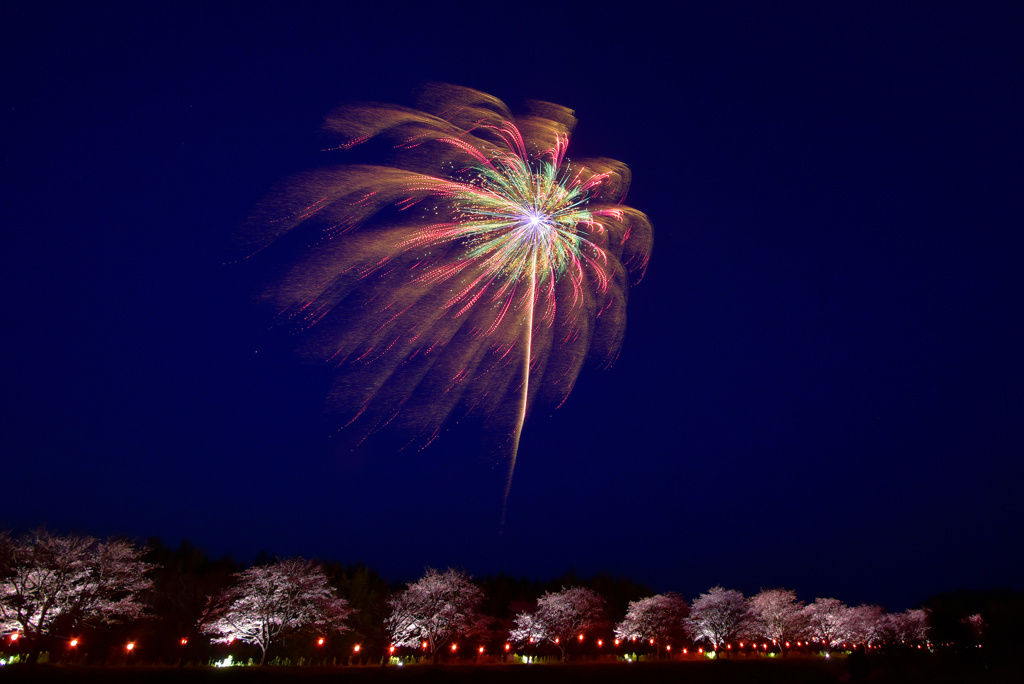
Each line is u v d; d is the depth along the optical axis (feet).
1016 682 75.20
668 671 150.51
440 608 176.76
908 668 93.86
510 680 128.77
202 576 184.44
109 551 124.67
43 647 136.36
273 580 145.69
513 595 262.26
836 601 241.14
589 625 209.97
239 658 161.58
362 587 190.70
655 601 221.66
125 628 146.82
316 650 170.50
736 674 142.92
